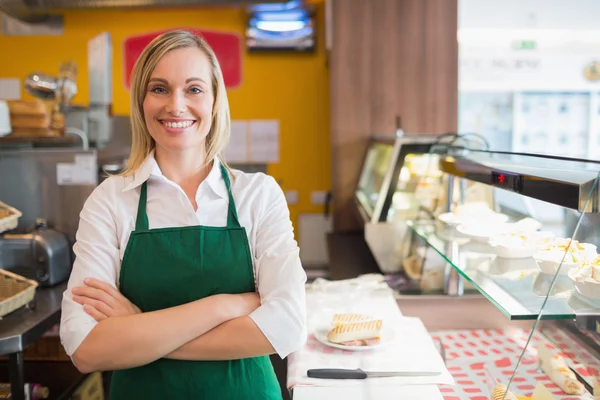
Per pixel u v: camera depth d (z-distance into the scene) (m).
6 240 2.66
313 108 4.84
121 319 1.28
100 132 3.78
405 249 2.57
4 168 2.90
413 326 1.83
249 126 4.87
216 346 1.30
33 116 3.21
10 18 4.79
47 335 2.80
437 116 4.00
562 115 4.61
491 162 1.75
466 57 4.52
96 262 1.37
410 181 2.71
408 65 3.97
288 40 4.65
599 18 4.46
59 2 4.17
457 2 3.94
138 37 4.81
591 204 1.16
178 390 1.35
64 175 2.90
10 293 2.28
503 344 1.82
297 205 4.92
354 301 2.06
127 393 1.38
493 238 1.83
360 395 1.43
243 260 1.41
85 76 4.83
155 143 1.49
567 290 1.35
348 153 4.03
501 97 4.57
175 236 1.40
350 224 4.06
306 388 1.47
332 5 3.94
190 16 4.80
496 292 1.41
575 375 1.33
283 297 1.34
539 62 4.54
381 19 3.95
